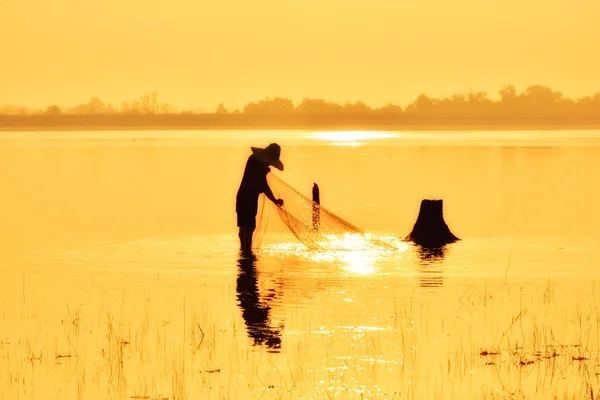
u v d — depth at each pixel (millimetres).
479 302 25266
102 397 18188
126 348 21203
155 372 19578
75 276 29109
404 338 21797
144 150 125062
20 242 36594
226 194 59094
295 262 31359
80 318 23844
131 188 63844
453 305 24938
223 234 38719
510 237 37719
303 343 21438
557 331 22484
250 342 21531
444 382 18906
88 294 26500
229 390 18438
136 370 19734
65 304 25328
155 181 69812
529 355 20641
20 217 46250
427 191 60188
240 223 33906
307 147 134875
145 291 26812
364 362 20109
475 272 29422
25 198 57031
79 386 18797
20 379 19234
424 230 36125
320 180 69688
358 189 61719
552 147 127312
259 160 33875
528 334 22188
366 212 47844
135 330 22625
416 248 34625
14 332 22578
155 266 30734
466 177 72250
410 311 24266
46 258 32500
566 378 19219
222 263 31141
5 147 135250
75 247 35125
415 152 115562
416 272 29469
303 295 26109
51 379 19219
